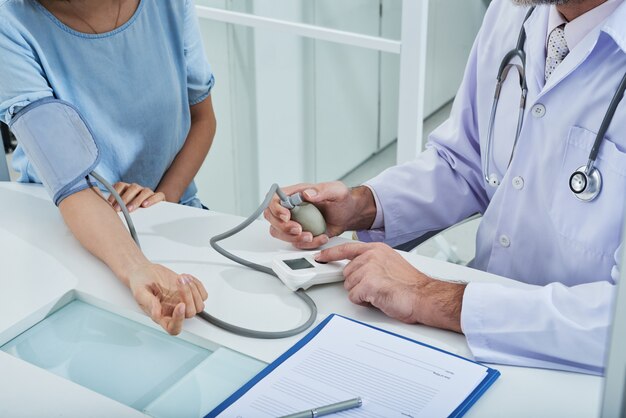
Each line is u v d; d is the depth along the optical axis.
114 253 1.12
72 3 1.42
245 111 2.44
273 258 1.13
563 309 0.93
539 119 1.23
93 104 1.50
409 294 0.99
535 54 1.27
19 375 0.90
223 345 0.96
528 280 1.30
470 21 2.05
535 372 0.91
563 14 1.23
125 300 1.06
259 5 2.27
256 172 2.52
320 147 2.37
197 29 1.65
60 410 0.84
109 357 0.96
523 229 1.28
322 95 2.30
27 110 1.28
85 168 1.24
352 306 1.05
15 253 1.19
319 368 0.90
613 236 1.13
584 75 1.17
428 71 2.14
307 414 0.80
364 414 0.81
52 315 1.06
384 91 2.20
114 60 1.49
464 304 0.96
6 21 1.33
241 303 1.05
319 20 2.20
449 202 1.46
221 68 2.42
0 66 1.33
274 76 2.34
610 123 1.12
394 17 2.08
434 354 0.92
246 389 0.86
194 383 0.90
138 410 0.85
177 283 1.02
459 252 2.33
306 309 1.03
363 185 1.43
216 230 1.27
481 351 0.93
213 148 2.56
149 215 1.34
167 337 1.01
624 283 0.44
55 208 1.36
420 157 1.49
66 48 1.43
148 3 1.52
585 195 1.14
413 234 1.45
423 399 0.84
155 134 1.60
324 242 1.21
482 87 1.39
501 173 1.36
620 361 0.45
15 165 1.50
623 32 1.12
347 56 2.21
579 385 0.88
